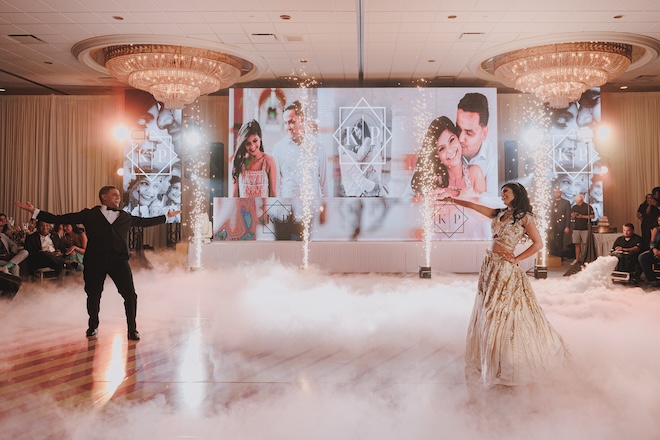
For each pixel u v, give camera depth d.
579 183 12.89
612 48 10.09
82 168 13.85
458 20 8.82
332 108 12.33
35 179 13.80
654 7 8.27
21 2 8.05
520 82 10.89
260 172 12.34
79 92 13.86
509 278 3.84
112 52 10.30
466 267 10.91
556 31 9.34
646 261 8.84
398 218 11.70
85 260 5.34
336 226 11.73
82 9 8.33
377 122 12.27
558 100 10.62
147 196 13.24
